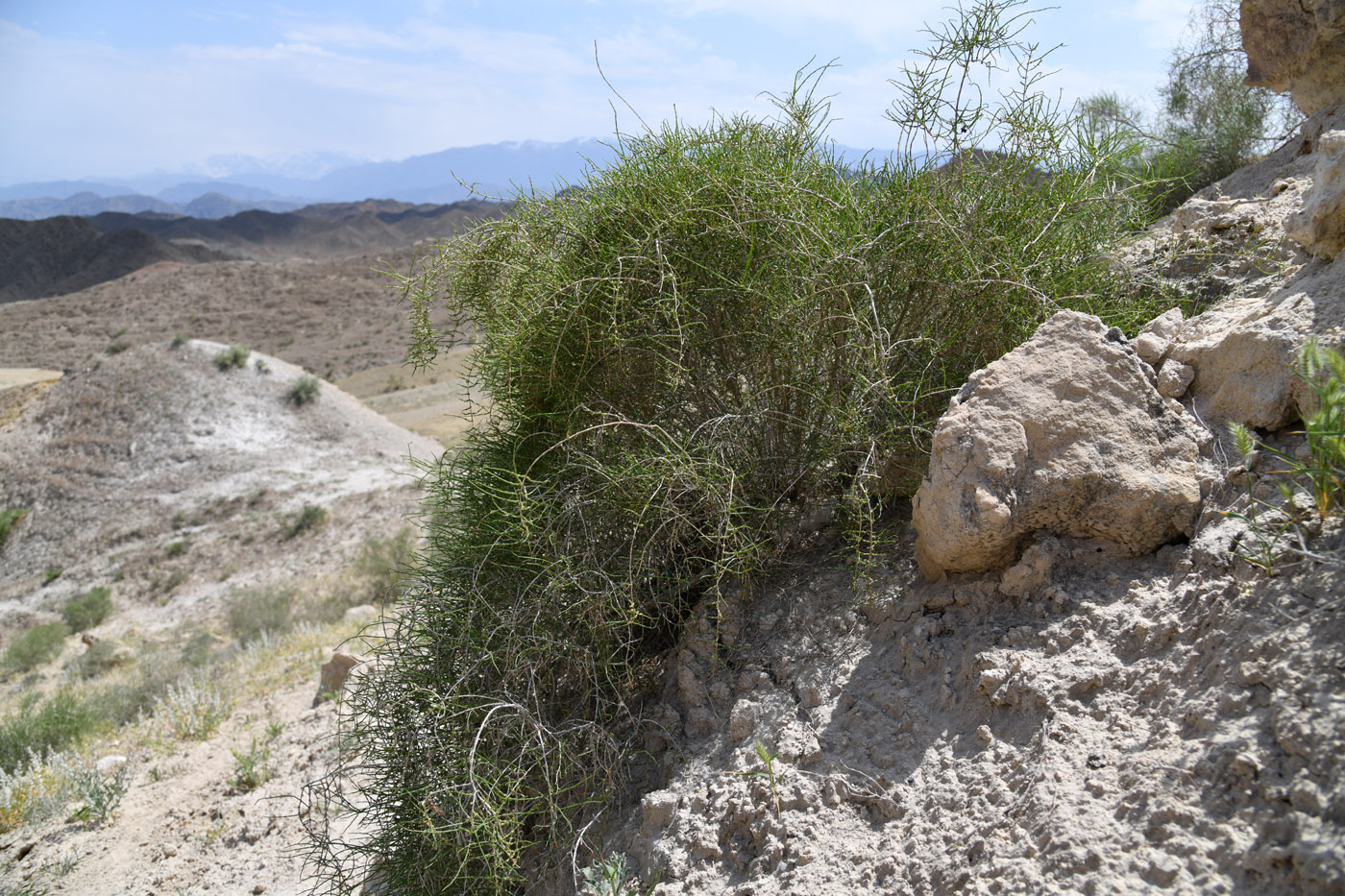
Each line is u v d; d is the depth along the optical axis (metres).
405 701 2.61
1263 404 2.22
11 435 32.34
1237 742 1.54
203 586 22.11
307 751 5.05
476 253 3.06
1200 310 3.00
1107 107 6.08
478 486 2.86
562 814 2.37
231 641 12.74
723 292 2.82
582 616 2.50
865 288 2.68
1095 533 2.26
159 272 138.88
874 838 1.93
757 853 2.07
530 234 3.05
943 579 2.48
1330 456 1.80
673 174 2.85
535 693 2.49
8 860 4.54
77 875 4.22
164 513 27.44
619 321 2.83
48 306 129.62
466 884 2.45
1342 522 1.81
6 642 21.95
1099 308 2.96
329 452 31.23
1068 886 1.51
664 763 2.56
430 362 3.23
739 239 2.83
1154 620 1.97
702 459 2.63
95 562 25.89
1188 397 2.42
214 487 28.69
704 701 2.65
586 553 2.60
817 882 1.87
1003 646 2.17
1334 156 2.39
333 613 13.08
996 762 1.91
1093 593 2.17
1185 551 2.11
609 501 2.67
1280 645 1.64
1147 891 1.42
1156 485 2.17
